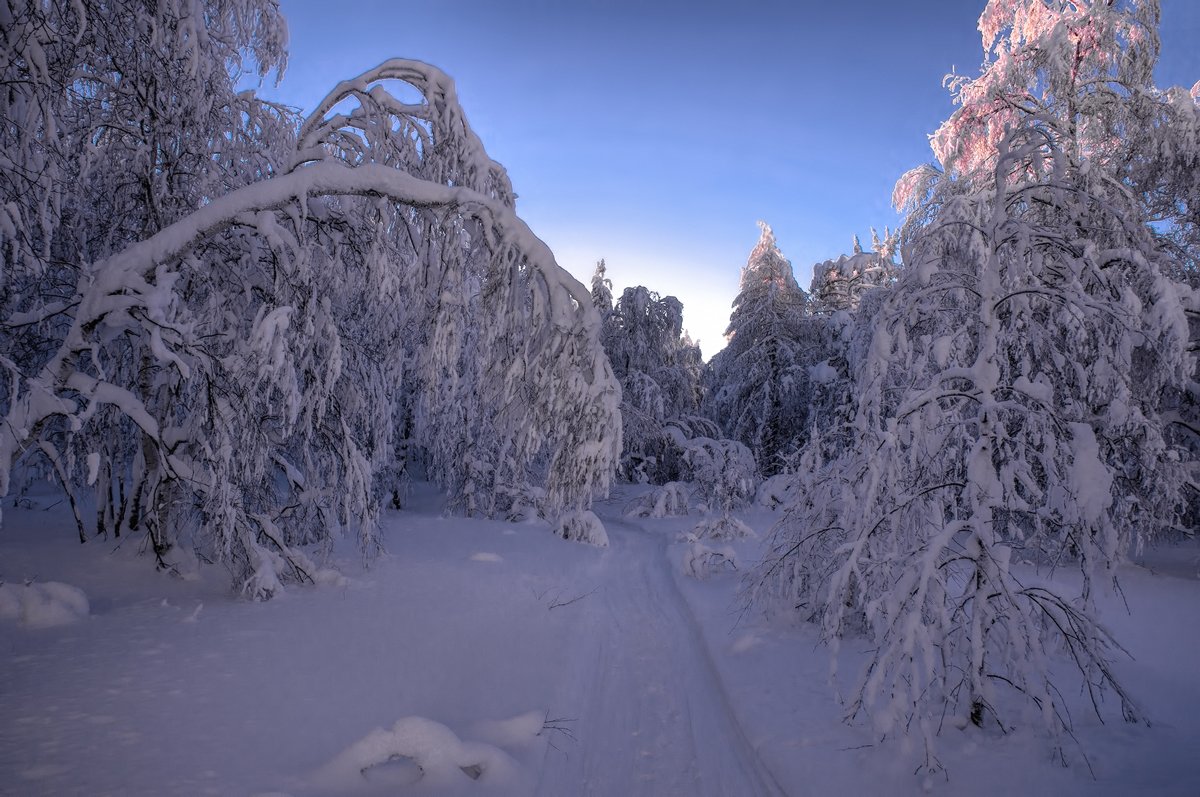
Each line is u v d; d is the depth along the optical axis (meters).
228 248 10.06
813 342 27.92
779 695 6.52
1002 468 5.37
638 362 30.33
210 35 10.26
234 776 4.20
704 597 11.12
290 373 8.02
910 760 4.86
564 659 7.46
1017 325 5.91
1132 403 6.88
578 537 17.38
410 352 13.41
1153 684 6.33
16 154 7.00
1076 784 4.33
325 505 10.66
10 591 7.59
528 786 4.57
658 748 5.89
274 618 7.99
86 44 8.48
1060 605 5.00
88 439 10.76
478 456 20.03
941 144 15.73
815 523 8.20
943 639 4.91
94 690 5.39
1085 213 6.05
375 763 4.40
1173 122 12.72
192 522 9.86
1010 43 15.37
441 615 8.79
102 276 7.57
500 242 7.89
